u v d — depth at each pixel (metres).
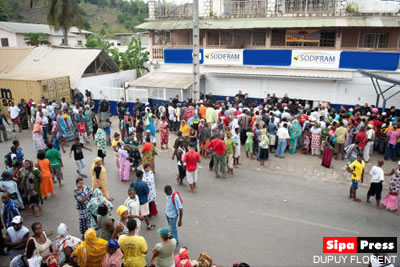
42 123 15.65
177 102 19.03
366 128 14.02
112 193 10.80
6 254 7.73
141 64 28.67
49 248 6.47
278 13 19.92
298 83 19.98
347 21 18.06
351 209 9.81
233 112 15.44
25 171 9.24
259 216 9.40
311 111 16.56
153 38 23.66
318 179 12.00
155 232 8.53
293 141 14.59
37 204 9.46
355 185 10.14
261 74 19.64
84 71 22.53
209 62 21.70
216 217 9.34
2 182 8.88
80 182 7.97
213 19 21.30
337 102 19.25
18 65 24.97
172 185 11.51
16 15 68.62
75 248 6.43
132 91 21.05
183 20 22.30
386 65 17.53
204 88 22.75
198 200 10.36
